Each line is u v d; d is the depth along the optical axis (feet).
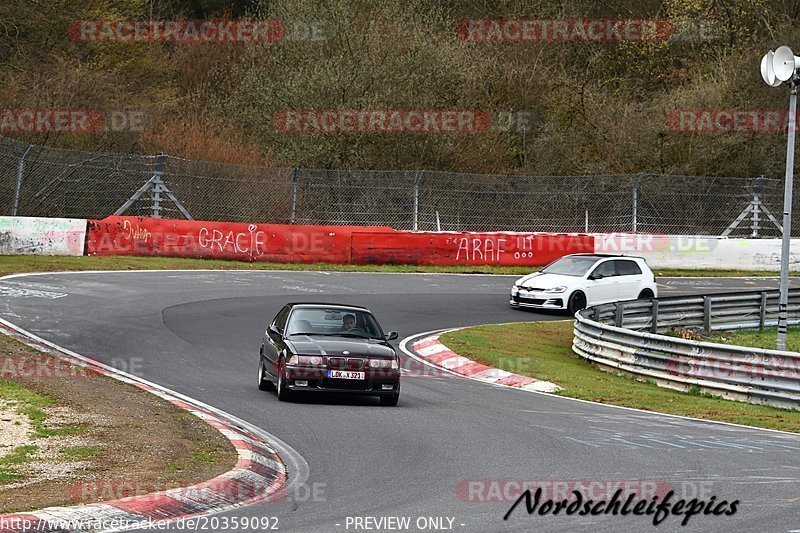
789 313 289.12
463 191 382.01
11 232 298.35
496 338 237.66
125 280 272.10
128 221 320.09
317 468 107.04
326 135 444.96
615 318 247.50
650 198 409.08
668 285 347.56
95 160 354.74
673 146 510.99
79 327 201.46
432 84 487.20
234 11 623.36
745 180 426.10
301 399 154.71
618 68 589.32
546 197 395.55
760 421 159.12
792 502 95.66
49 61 444.96
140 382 154.81
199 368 174.09
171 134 424.87
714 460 118.32
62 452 105.50
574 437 131.13
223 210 355.97
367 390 148.87
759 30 563.48
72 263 292.61
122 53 506.07
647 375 202.59
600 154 519.19
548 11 577.02
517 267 371.56
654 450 123.85
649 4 596.70
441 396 165.07
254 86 484.74
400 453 115.96
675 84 574.97
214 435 119.65
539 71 551.18
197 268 311.27
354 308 167.73
